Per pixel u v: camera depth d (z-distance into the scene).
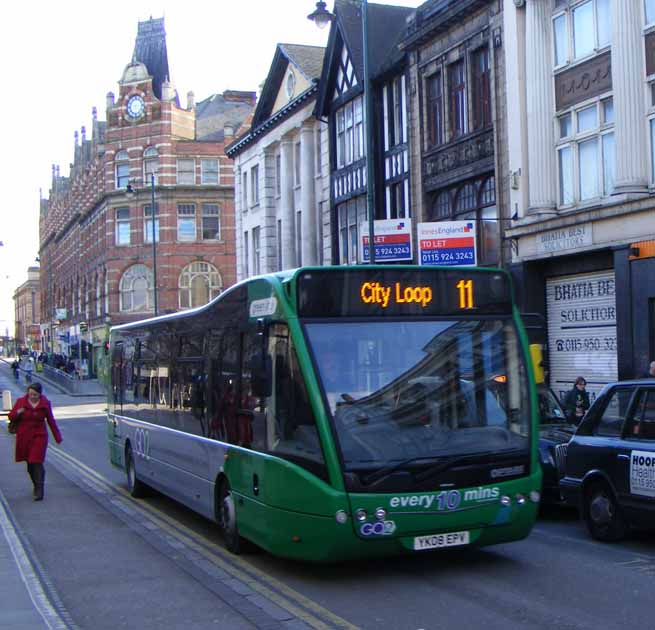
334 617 6.89
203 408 10.41
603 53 20.39
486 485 7.89
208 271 65.69
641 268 19.06
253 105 73.81
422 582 7.99
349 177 32.59
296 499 7.71
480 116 24.92
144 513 12.54
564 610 6.97
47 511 12.77
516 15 22.77
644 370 19.00
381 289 8.11
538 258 22.09
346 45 31.89
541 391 13.58
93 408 44.53
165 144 65.38
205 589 7.95
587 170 21.16
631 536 10.21
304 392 7.77
